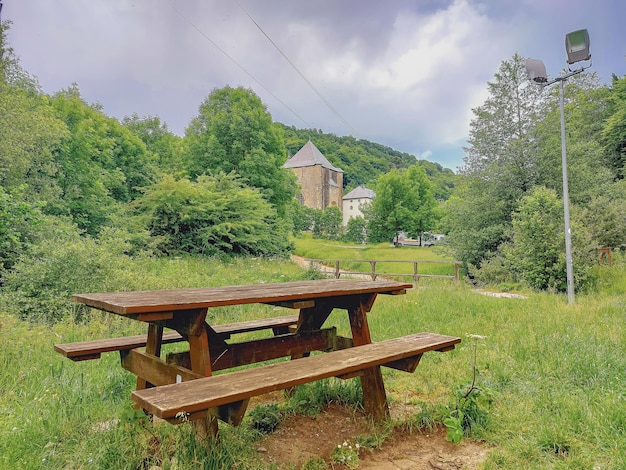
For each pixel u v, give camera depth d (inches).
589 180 595.8
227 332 133.7
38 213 323.3
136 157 792.9
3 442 89.4
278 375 86.4
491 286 489.4
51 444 90.0
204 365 92.2
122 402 118.6
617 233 494.9
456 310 273.6
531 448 95.7
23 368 141.4
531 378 141.7
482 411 112.2
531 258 435.5
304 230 2018.9
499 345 183.5
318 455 96.2
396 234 1477.6
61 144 523.8
